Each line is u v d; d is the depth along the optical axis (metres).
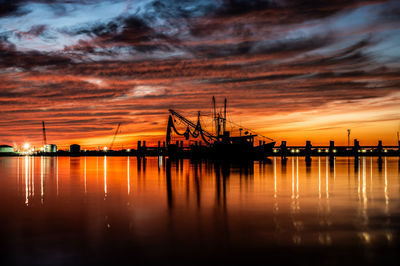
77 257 10.10
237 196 22.66
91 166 71.50
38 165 79.38
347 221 14.77
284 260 9.86
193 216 15.89
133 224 14.26
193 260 9.84
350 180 34.19
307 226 13.85
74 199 21.55
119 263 9.61
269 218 15.41
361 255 10.30
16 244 11.39
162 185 29.95
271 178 36.78
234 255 10.27
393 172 47.00
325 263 9.65
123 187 28.42
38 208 18.14
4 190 26.59
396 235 12.51
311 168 57.56
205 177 38.50
